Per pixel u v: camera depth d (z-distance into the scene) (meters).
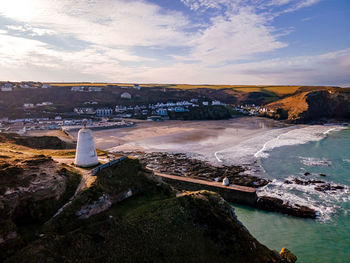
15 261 16.75
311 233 31.09
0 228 17.95
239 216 36.88
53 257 17.84
